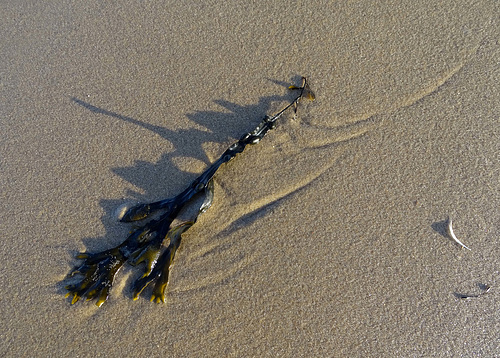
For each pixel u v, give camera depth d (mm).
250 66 2947
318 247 2486
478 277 2406
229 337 2332
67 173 2730
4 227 2615
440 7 3041
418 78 2850
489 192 2566
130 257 2445
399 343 2293
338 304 2369
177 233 2469
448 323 2320
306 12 3080
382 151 2688
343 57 2928
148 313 2381
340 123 2762
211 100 2867
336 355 2275
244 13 3113
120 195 2656
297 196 2604
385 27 2998
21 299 2445
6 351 2346
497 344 2275
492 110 2750
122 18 3166
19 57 3094
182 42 3053
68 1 3260
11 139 2844
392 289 2393
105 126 2842
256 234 2529
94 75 2996
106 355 2326
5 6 3281
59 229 2598
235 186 2633
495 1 3041
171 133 2797
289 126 2754
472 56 2893
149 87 2932
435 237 2490
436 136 2707
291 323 2344
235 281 2438
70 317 2395
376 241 2488
